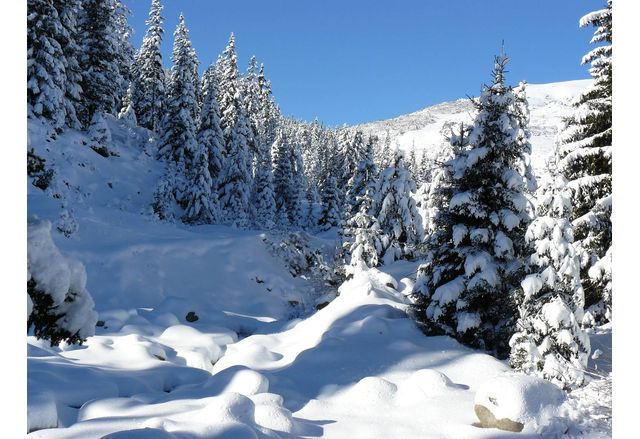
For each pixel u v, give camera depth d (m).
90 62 43.34
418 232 30.84
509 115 14.92
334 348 14.11
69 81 38.78
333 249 37.16
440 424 9.52
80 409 10.80
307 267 34.41
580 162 16.59
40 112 34.38
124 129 46.78
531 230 12.07
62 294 5.64
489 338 13.95
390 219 30.14
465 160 14.90
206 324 21.56
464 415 9.84
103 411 10.44
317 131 117.44
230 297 26.86
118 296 22.95
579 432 8.59
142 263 25.72
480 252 14.05
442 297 13.92
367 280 20.17
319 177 84.69
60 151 34.62
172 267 26.77
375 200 31.17
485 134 14.60
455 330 14.52
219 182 43.78
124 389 12.80
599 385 10.45
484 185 14.55
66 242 24.89
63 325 5.97
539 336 11.67
